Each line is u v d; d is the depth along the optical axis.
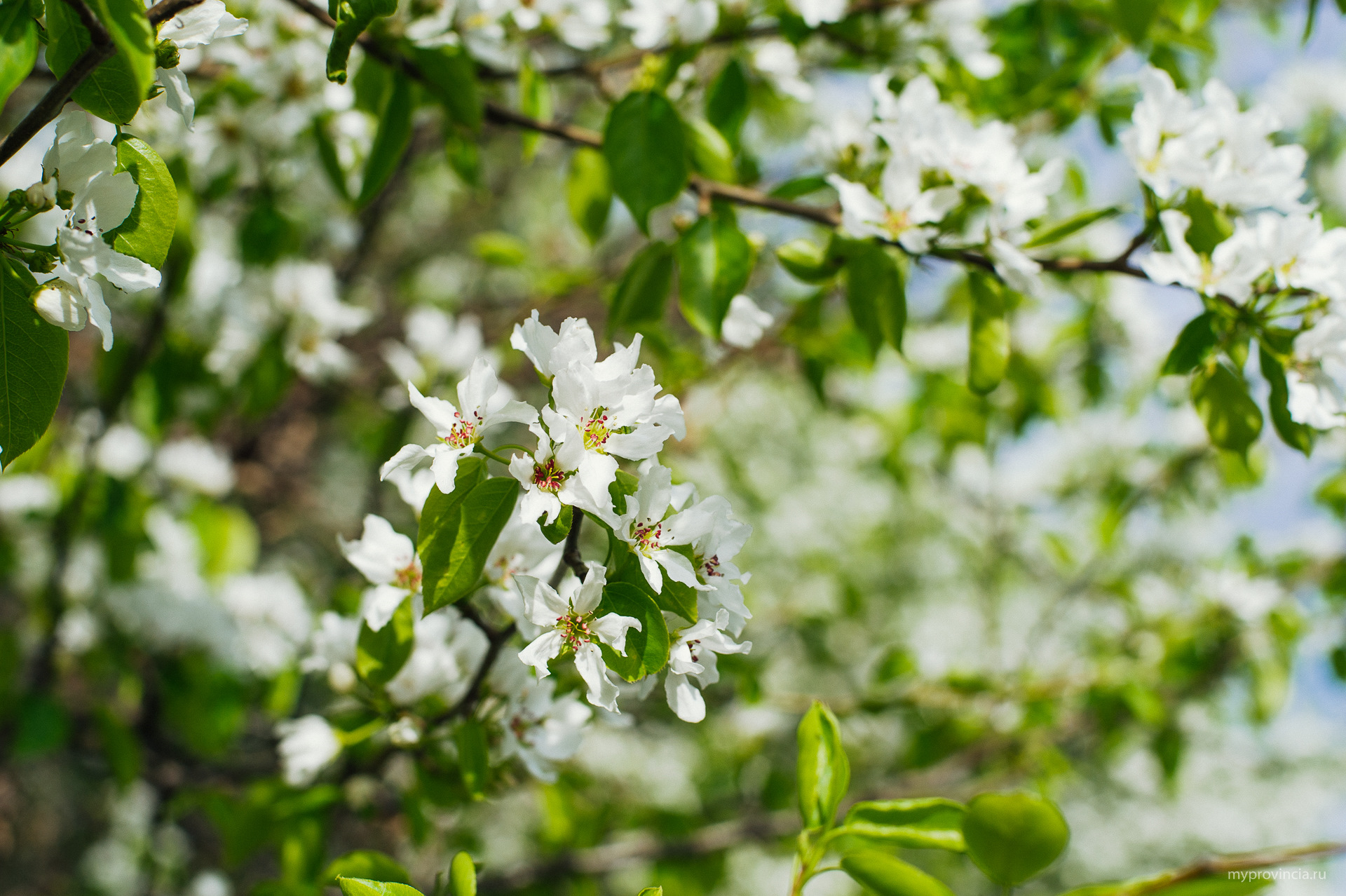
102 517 4.87
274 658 5.03
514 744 2.26
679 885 4.92
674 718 6.45
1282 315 2.43
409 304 7.88
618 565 1.69
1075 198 4.69
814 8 3.18
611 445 1.62
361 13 1.91
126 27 1.38
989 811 1.67
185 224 3.62
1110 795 8.96
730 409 7.21
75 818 8.30
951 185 2.59
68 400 5.80
